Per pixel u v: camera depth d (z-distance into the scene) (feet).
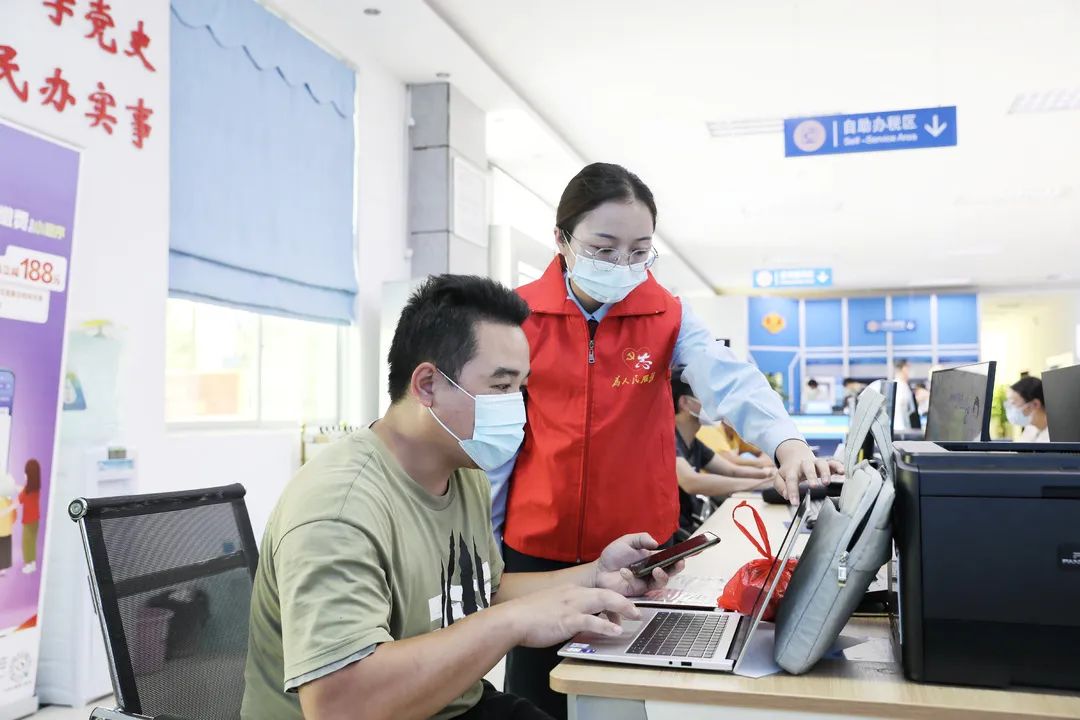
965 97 21.59
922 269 46.09
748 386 5.77
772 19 17.40
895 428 11.85
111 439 11.11
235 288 13.97
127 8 11.46
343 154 17.26
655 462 6.10
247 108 14.29
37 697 10.26
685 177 28.89
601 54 19.21
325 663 3.30
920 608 3.75
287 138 15.38
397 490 4.00
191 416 13.93
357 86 17.94
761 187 30.01
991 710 3.43
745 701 3.66
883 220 35.04
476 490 4.70
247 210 14.25
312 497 3.64
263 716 3.88
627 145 25.64
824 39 18.31
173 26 12.66
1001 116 22.85
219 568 4.83
